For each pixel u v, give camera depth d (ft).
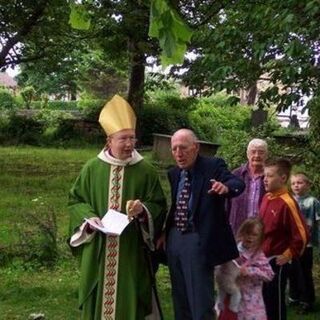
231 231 14.52
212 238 14.19
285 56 19.75
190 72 26.61
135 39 50.44
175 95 93.45
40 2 48.42
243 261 14.64
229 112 94.94
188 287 14.23
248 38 21.03
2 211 36.40
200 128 85.76
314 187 24.56
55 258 24.94
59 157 69.92
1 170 57.16
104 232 14.28
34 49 56.13
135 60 56.90
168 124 82.23
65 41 56.49
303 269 19.61
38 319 18.99
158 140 61.82
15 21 49.08
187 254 14.23
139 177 15.10
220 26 22.91
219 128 87.56
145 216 14.58
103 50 59.62
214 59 21.65
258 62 20.71
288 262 15.78
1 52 50.24
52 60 58.54
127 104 15.20
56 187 47.52
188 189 14.55
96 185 15.08
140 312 15.01
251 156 17.11
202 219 14.25
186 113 85.51
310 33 18.45
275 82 20.88
